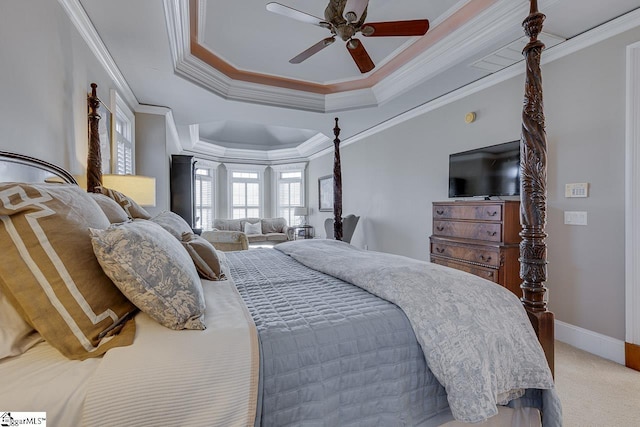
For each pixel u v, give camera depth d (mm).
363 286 1436
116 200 1960
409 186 4582
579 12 2176
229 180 8438
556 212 2658
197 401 786
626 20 2197
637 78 2168
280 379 896
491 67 3068
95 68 2545
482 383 1025
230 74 3760
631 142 2197
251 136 8320
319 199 7781
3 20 1379
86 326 875
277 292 1430
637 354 2148
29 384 733
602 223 2369
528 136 1488
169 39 2533
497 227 2721
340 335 1020
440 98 3908
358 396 997
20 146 1504
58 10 1895
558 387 1944
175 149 6121
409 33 2266
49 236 876
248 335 941
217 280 1599
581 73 2482
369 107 4309
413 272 1405
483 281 1401
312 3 2508
